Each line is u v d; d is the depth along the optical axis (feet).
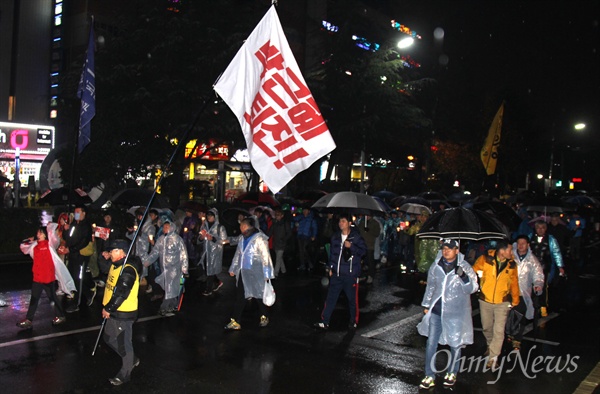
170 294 30.25
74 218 32.91
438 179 159.63
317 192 76.64
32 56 136.67
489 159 51.52
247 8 74.08
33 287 26.81
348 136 88.94
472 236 20.83
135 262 20.16
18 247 51.75
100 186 67.97
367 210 40.24
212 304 33.71
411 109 94.07
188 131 23.35
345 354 24.35
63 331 26.45
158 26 67.00
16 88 134.41
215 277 38.65
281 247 45.93
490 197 62.80
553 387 21.09
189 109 66.49
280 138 21.59
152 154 66.95
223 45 68.44
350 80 91.40
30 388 19.15
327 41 92.84
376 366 22.82
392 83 92.48
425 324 20.97
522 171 153.28
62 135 94.38
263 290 27.73
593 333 29.84
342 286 28.73
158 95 65.10
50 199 45.14
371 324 29.96
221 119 68.08
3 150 109.50
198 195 99.09
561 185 190.80
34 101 136.87
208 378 20.80
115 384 19.70
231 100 21.98
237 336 26.71
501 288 22.77
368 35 94.38
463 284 20.21
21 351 23.21
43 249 26.84
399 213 53.98
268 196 61.72
